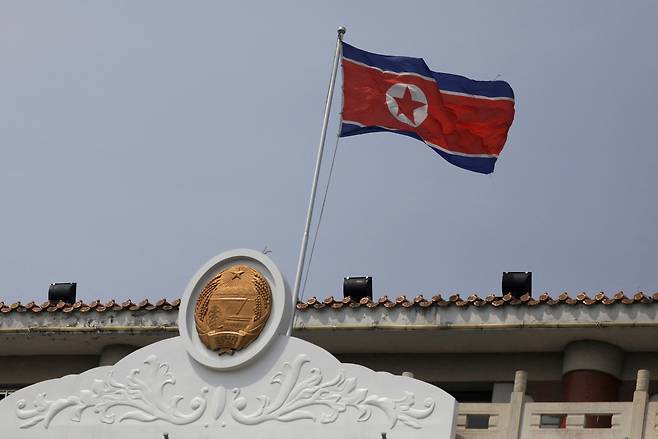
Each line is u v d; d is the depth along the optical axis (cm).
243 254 3650
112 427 3600
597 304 3941
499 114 4122
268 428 3516
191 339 3622
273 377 3556
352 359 4147
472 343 4044
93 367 4250
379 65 4153
